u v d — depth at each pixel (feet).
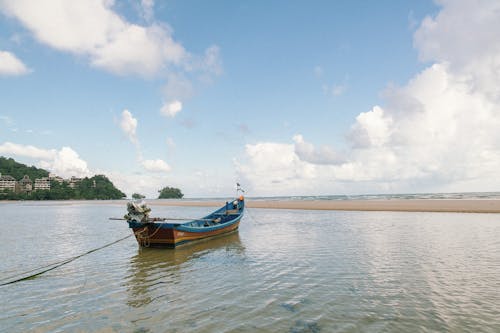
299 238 67.15
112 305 29.91
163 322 25.55
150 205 298.56
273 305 28.53
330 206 169.58
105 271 43.47
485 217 96.48
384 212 126.72
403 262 43.06
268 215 132.16
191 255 54.03
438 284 33.45
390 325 23.85
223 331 23.50
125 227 98.94
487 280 34.37
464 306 27.22
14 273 42.98
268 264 44.65
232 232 79.00
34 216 159.63
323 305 28.19
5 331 24.67
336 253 50.19
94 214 176.65
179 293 32.96
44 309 29.27
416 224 84.53
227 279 37.70
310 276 37.65
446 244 55.01
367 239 62.69
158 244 60.08
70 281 38.65
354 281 35.17
